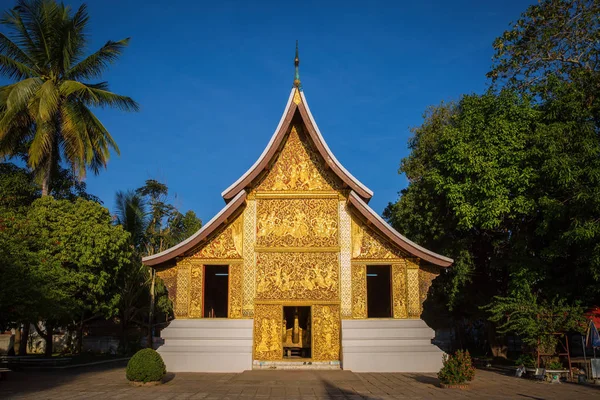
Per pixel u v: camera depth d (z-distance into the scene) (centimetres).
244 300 1911
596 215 1769
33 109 2450
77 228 2319
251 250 1950
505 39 2341
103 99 2694
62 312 1973
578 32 2177
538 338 1850
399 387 1487
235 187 1930
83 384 1574
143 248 3600
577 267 1886
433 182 2248
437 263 1884
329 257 1952
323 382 1566
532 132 2055
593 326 1666
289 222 1978
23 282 1811
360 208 1914
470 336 3966
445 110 2795
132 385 1511
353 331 1870
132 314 3584
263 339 1892
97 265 2358
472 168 2062
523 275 1977
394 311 1909
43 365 2217
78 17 2709
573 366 2017
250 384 1525
